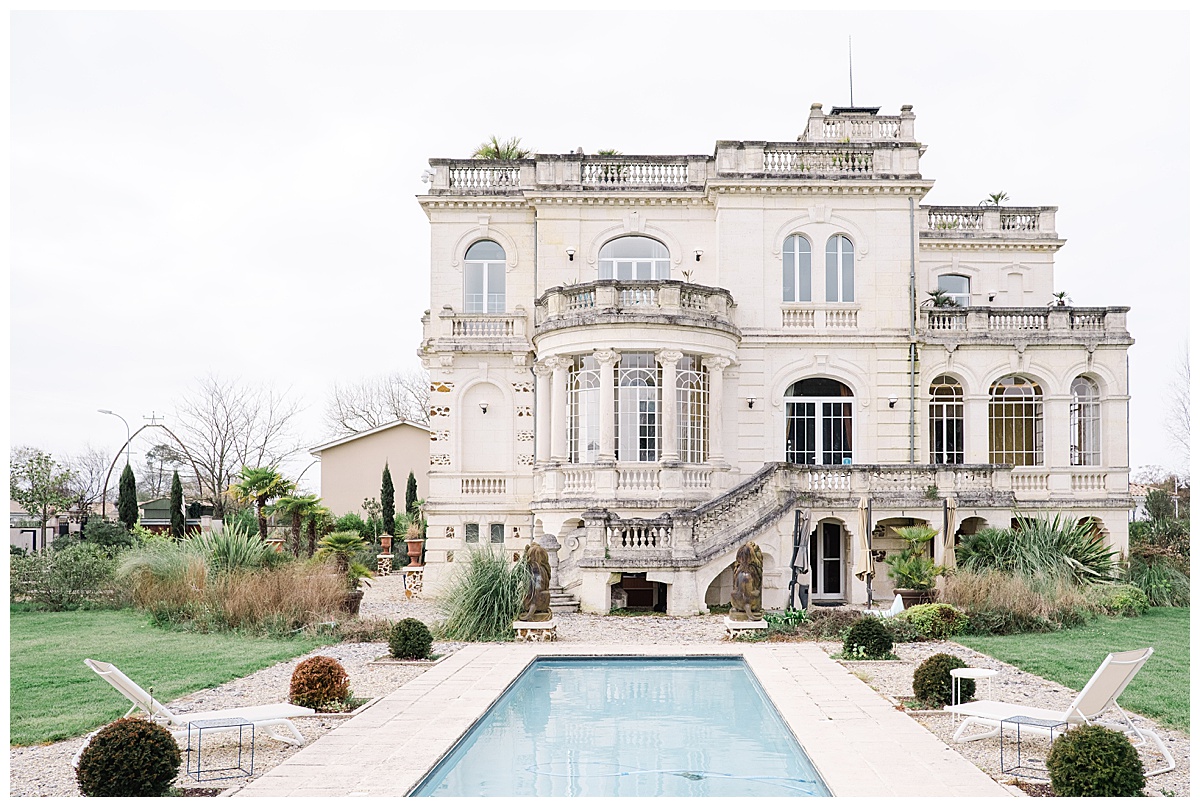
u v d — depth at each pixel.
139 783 8.48
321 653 16.58
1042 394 27.33
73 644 17.34
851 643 15.78
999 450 27.42
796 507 22.78
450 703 12.34
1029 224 30.89
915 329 26.44
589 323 23.94
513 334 27.27
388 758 9.69
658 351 23.95
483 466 27.16
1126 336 26.89
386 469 39.50
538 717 12.39
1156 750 10.09
